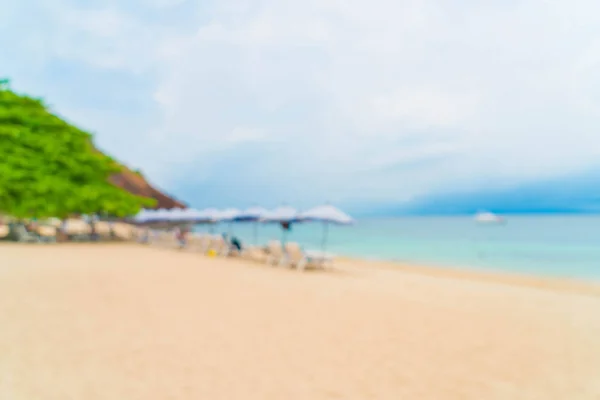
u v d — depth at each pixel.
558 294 9.40
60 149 22.86
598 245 30.08
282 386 3.52
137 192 90.69
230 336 4.95
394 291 8.95
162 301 6.86
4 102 22.45
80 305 6.33
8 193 20.20
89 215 24.56
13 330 4.88
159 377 3.62
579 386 3.74
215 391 3.37
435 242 34.66
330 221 13.83
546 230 52.62
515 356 4.57
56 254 14.42
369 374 3.87
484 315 6.70
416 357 4.41
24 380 3.44
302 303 7.10
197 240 17.91
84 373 3.64
